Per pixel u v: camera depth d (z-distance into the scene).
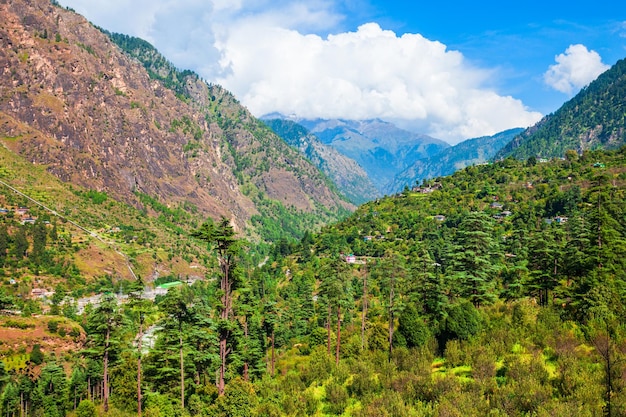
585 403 30.38
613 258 54.12
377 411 34.69
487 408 32.12
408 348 54.91
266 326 71.62
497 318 53.00
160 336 61.88
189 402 50.28
